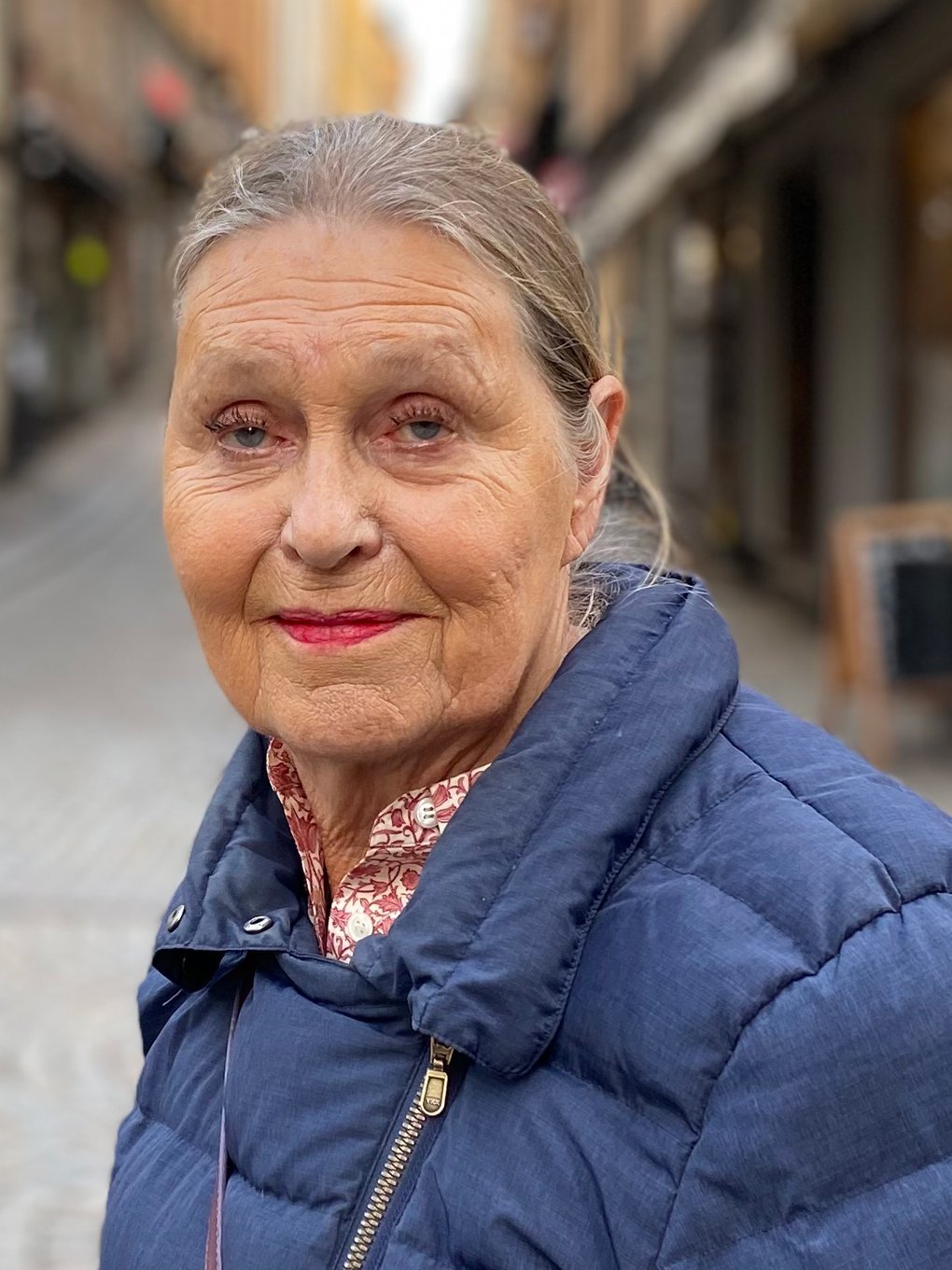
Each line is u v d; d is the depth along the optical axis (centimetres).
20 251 1858
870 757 565
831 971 89
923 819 97
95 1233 280
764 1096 87
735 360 1197
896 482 830
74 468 1828
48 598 1056
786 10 816
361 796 116
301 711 104
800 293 1012
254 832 120
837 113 897
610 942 95
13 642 885
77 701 728
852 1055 87
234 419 104
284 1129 101
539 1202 91
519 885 97
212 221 104
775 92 950
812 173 974
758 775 101
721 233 1262
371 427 101
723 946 91
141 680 780
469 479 101
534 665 110
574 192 1845
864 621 564
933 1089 87
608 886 98
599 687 104
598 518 127
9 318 1770
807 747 105
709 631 108
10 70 1733
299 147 104
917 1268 85
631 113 1545
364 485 100
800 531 995
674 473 1495
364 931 112
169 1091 117
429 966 96
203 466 107
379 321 98
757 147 1111
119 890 465
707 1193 87
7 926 432
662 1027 90
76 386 2334
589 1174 91
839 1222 86
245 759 125
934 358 776
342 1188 98
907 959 89
